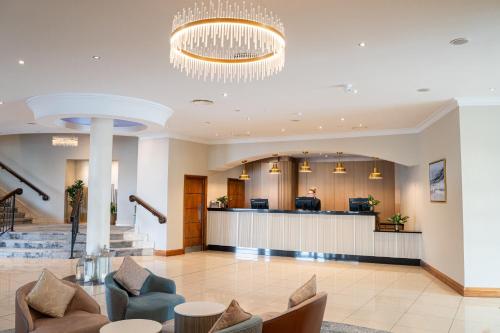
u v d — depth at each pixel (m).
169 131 10.89
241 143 12.12
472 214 6.88
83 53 4.93
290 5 3.64
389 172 14.80
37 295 3.98
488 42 4.50
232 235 12.11
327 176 15.75
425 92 6.64
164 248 11.02
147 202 11.38
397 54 4.89
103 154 7.57
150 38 4.45
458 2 3.59
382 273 8.92
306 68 5.43
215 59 4.13
